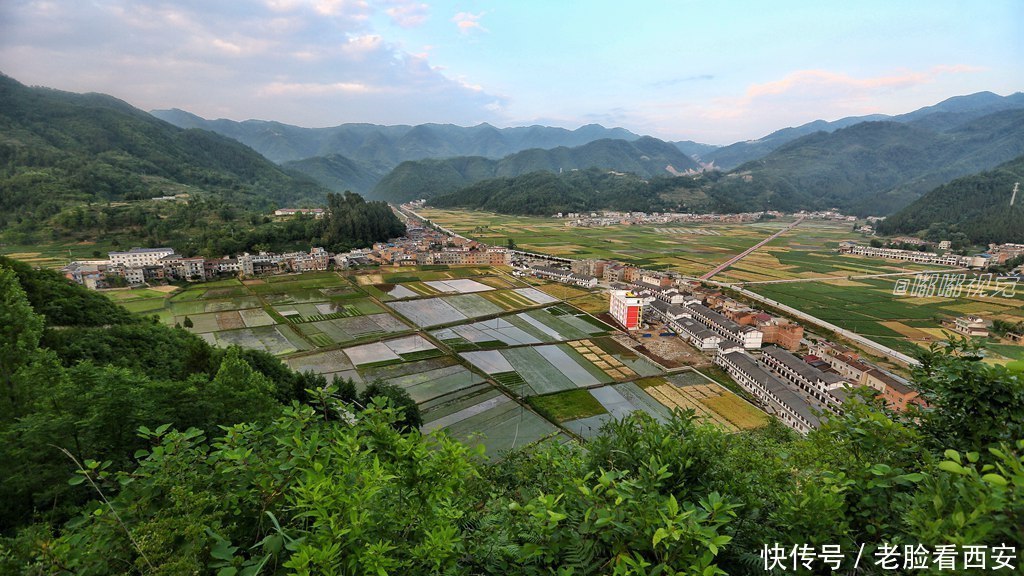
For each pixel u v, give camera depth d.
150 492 9.75
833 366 81.19
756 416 66.25
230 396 30.03
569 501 8.51
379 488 8.16
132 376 24.34
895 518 8.05
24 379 23.69
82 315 65.75
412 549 7.57
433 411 66.12
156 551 7.89
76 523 9.26
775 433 50.28
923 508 7.15
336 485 8.18
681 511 7.38
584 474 10.45
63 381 22.02
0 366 25.33
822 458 14.68
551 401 69.50
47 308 62.00
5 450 16.58
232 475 10.17
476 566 8.31
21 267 66.44
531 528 8.16
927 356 11.71
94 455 18.92
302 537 7.29
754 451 19.06
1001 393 9.76
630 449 10.66
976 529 5.88
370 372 78.69
